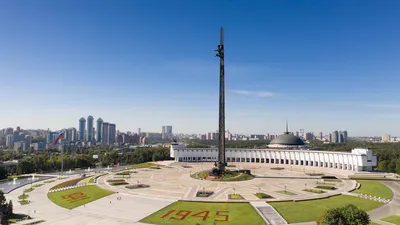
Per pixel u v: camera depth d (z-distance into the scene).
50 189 148.75
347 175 194.50
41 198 129.38
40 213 104.56
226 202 118.62
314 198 124.69
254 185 155.38
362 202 119.00
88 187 150.00
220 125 180.25
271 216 100.44
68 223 92.94
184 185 155.12
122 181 167.12
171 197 127.00
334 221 70.94
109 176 188.88
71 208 111.69
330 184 159.12
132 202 119.69
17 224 91.75
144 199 124.56
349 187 150.25
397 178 179.75
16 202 122.25
